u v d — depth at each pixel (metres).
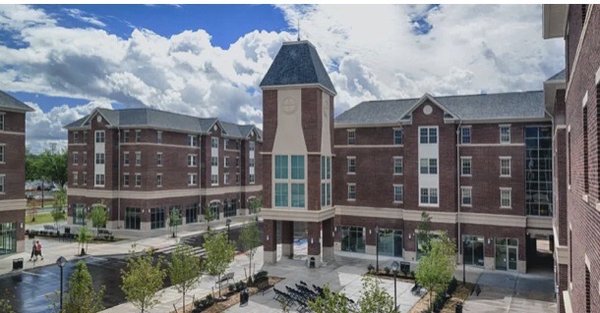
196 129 65.12
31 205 92.50
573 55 14.51
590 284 10.41
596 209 9.02
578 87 12.49
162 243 49.19
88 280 19.70
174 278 25.08
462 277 35.41
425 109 40.38
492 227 38.38
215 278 34.53
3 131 42.12
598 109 8.95
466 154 39.41
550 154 36.81
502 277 35.53
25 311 26.55
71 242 49.62
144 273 22.41
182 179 62.28
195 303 26.81
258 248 47.84
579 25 12.49
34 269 37.00
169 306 27.41
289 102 40.19
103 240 50.53
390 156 43.25
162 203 58.62
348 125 44.53
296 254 44.81
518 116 37.56
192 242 50.16
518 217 37.34
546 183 36.94
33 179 108.88
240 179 75.44
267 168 40.66
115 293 30.41
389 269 36.28
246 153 76.00
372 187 43.91
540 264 40.16
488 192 38.62
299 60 40.75
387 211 43.06
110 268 37.84
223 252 28.89
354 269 37.78
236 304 27.77
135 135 57.38
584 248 11.39
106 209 57.91
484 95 41.50
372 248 43.62
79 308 19.06
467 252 39.41
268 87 40.56
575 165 14.00
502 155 38.22
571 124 15.77
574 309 14.81
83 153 60.94
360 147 44.53
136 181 56.97
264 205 40.53
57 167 101.62
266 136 40.91
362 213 44.19
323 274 36.03
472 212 39.09
